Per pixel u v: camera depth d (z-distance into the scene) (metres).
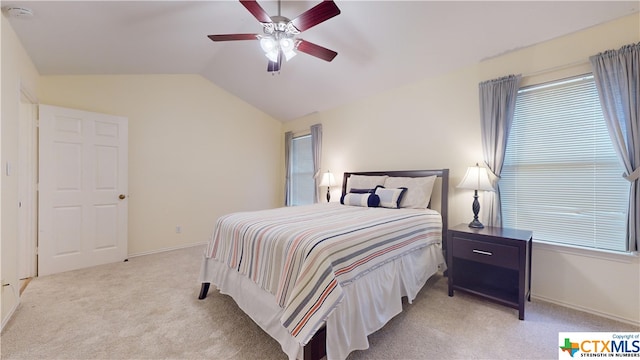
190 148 4.17
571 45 2.16
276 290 1.54
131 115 3.62
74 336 1.76
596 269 2.04
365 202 3.07
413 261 2.15
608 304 1.99
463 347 1.64
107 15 2.28
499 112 2.49
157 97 3.85
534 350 1.62
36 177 2.87
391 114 3.51
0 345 1.66
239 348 1.65
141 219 3.70
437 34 2.49
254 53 3.36
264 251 1.68
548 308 2.13
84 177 3.13
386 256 1.80
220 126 4.50
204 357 1.56
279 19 2.04
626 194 1.97
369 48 2.86
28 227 2.81
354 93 3.79
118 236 3.38
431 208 3.05
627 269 1.92
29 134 2.84
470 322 1.92
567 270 2.16
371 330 1.60
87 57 2.89
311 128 4.62
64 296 2.36
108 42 2.71
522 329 1.83
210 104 4.38
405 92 3.35
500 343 1.68
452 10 2.22
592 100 2.10
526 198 2.43
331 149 4.35
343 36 2.75
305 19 1.94
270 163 5.22
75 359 1.54
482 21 2.25
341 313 1.42
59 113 2.97
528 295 2.23
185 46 3.16
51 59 2.74
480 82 2.68
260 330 1.84
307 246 1.45
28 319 1.96
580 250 2.10
